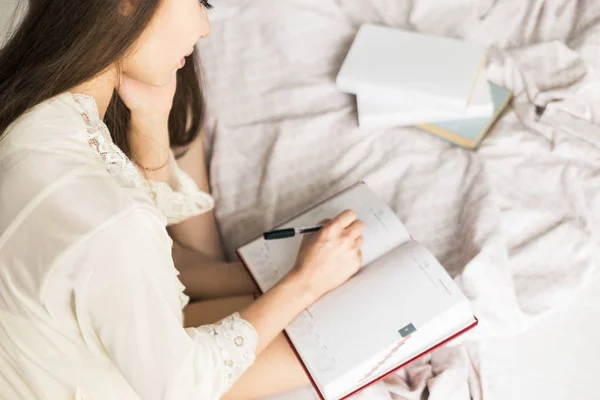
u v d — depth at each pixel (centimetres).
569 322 114
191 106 117
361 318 99
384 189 129
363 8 152
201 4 84
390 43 139
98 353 78
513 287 113
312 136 134
